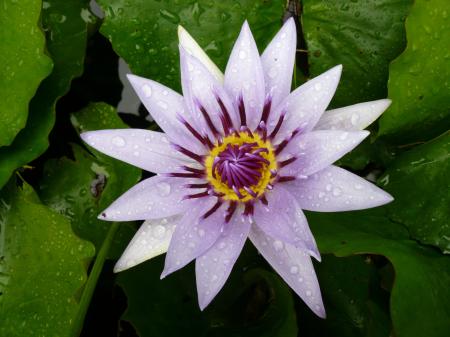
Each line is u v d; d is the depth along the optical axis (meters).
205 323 0.30
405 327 0.24
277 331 0.27
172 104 0.24
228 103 0.24
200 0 0.30
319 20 0.30
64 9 0.32
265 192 0.24
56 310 0.27
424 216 0.26
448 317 0.24
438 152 0.27
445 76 0.27
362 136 0.21
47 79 0.31
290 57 0.24
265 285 0.31
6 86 0.29
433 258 0.26
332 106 0.30
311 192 0.23
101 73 0.36
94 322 0.32
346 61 0.30
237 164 0.23
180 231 0.23
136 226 0.31
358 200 0.22
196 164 0.24
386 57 0.29
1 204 0.29
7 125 0.28
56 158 0.32
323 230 0.27
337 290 0.29
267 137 0.24
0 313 0.28
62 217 0.28
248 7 0.30
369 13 0.29
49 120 0.30
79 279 0.27
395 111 0.27
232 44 0.30
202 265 0.23
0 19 0.29
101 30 0.30
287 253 0.23
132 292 0.29
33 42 0.29
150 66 0.30
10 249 0.29
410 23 0.26
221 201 0.24
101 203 0.30
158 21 0.30
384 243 0.25
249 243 0.30
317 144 0.22
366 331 0.28
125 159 0.24
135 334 0.32
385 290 0.28
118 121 0.32
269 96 0.24
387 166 0.30
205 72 0.24
